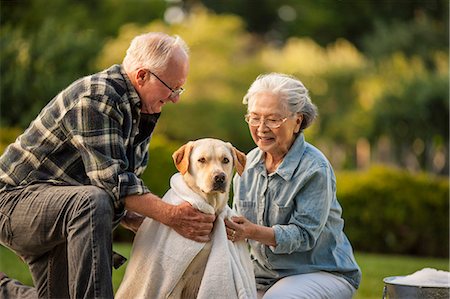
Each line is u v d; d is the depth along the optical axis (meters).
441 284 4.28
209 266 4.10
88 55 16.23
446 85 21.48
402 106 21.52
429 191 11.30
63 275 4.52
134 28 20.48
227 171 4.25
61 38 16.16
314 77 22.12
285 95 4.41
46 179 4.39
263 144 4.49
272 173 4.54
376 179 11.29
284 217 4.50
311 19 27.02
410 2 26.06
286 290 4.31
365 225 11.20
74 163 4.39
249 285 4.20
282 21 28.73
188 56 4.51
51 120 4.34
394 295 4.36
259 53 24.14
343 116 21.81
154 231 4.28
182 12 26.86
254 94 4.49
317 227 4.38
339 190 11.21
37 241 4.35
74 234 4.07
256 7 28.86
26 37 17.53
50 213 4.20
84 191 4.11
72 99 4.28
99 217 4.04
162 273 4.17
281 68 21.95
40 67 15.45
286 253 4.49
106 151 4.18
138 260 4.26
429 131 21.62
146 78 4.37
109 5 23.53
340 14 27.00
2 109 15.16
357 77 22.22
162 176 10.28
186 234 4.15
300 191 4.47
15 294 4.78
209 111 19.73
